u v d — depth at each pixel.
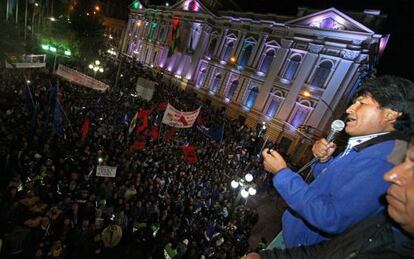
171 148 16.88
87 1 37.78
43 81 19.12
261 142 25.92
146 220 10.85
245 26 33.91
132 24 55.59
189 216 12.14
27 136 11.89
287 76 29.28
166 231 10.42
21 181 9.16
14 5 25.84
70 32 34.09
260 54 31.86
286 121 28.27
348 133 1.64
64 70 16.31
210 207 13.70
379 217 1.23
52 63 25.81
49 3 33.34
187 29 40.66
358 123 1.56
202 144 19.53
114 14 68.31
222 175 16.62
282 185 1.55
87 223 8.62
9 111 12.61
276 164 1.66
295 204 1.46
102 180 11.19
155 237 10.19
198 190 14.12
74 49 34.41
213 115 29.91
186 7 41.66
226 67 35.09
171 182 13.38
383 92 1.47
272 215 18.08
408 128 1.42
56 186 10.01
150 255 10.15
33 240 7.90
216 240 11.41
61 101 16.06
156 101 24.69
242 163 20.17
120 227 9.45
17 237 7.38
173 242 10.27
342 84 25.22
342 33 25.27
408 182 1.02
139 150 14.75
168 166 14.50
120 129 16.61
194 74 39.09
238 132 26.95
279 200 19.81
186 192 13.38
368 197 1.27
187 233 11.05
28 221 7.98
